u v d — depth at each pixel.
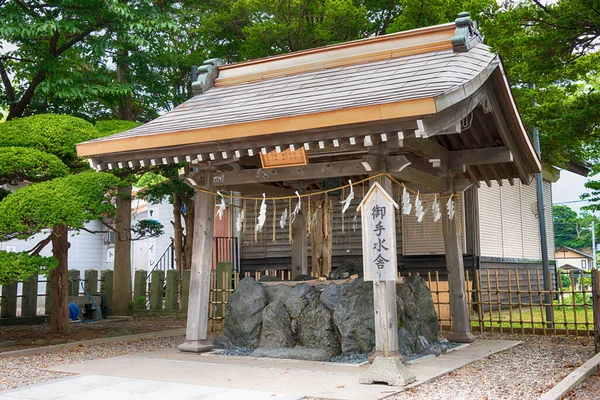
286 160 8.41
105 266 26.83
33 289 14.75
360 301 8.45
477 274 11.62
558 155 16.08
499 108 8.52
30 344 10.48
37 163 9.38
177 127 8.40
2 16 11.73
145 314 16.03
